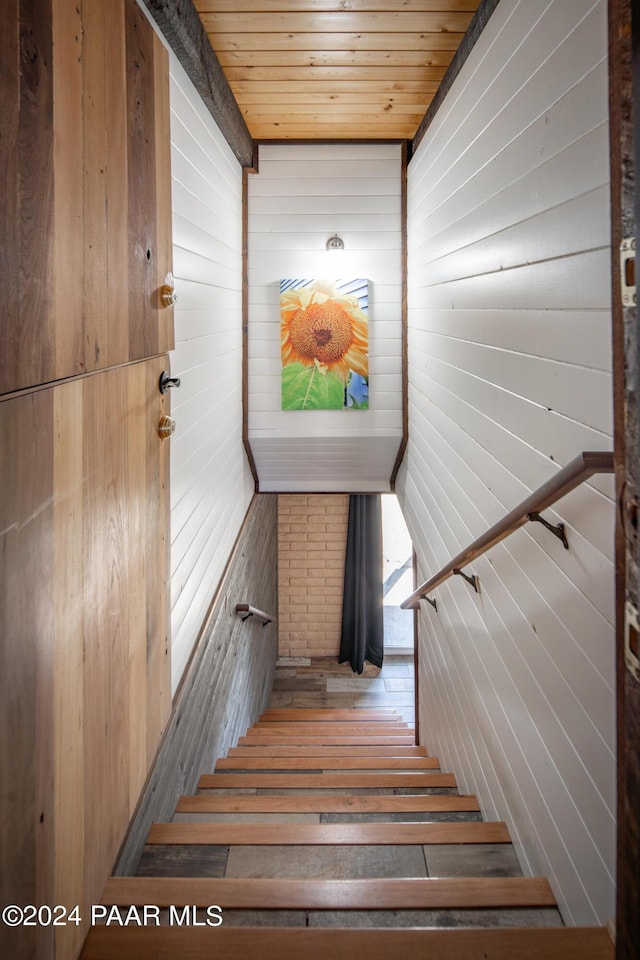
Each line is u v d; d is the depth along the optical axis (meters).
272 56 3.04
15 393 1.09
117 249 1.60
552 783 1.73
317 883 1.61
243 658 4.50
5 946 1.06
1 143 1.02
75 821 1.38
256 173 4.35
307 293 4.37
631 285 0.75
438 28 2.77
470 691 2.77
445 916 1.57
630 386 0.76
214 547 3.38
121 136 1.62
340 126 4.04
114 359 1.59
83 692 1.42
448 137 3.09
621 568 0.81
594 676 1.46
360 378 4.41
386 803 2.42
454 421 2.99
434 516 3.55
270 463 4.75
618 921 0.82
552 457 1.71
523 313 1.94
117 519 1.64
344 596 7.11
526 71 1.90
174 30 2.27
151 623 1.99
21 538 1.12
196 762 2.81
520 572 2.04
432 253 3.52
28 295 1.13
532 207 1.85
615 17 0.76
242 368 4.39
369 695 6.71
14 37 1.06
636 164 0.72
